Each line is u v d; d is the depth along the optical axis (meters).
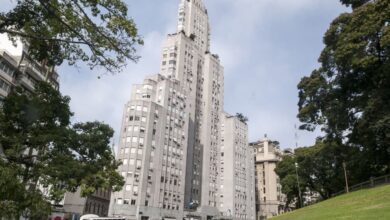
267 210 135.50
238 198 109.88
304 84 45.00
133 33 11.86
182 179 90.69
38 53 13.48
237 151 114.75
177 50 107.62
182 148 93.31
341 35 38.19
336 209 28.89
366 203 27.69
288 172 78.56
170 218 84.12
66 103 23.70
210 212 100.12
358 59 35.78
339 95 41.72
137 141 83.19
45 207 8.76
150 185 81.94
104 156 25.30
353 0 42.38
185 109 98.00
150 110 87.00
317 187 69.56
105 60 12.09
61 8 11.09
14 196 7.87
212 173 106.50
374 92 35.00
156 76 98.06
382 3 34.44
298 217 30.92
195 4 123.88
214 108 114.75
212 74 117.81
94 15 11.59
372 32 35.03
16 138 21.11
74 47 12.54
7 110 22.02
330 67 42.53
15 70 47.47
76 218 61.66
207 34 126.38
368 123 36.34
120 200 77.81
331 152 54.41
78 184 22.98
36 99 22.23
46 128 22.75
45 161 22.05
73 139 23.59
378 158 41.19
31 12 11.97
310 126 45.47
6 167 8.05
